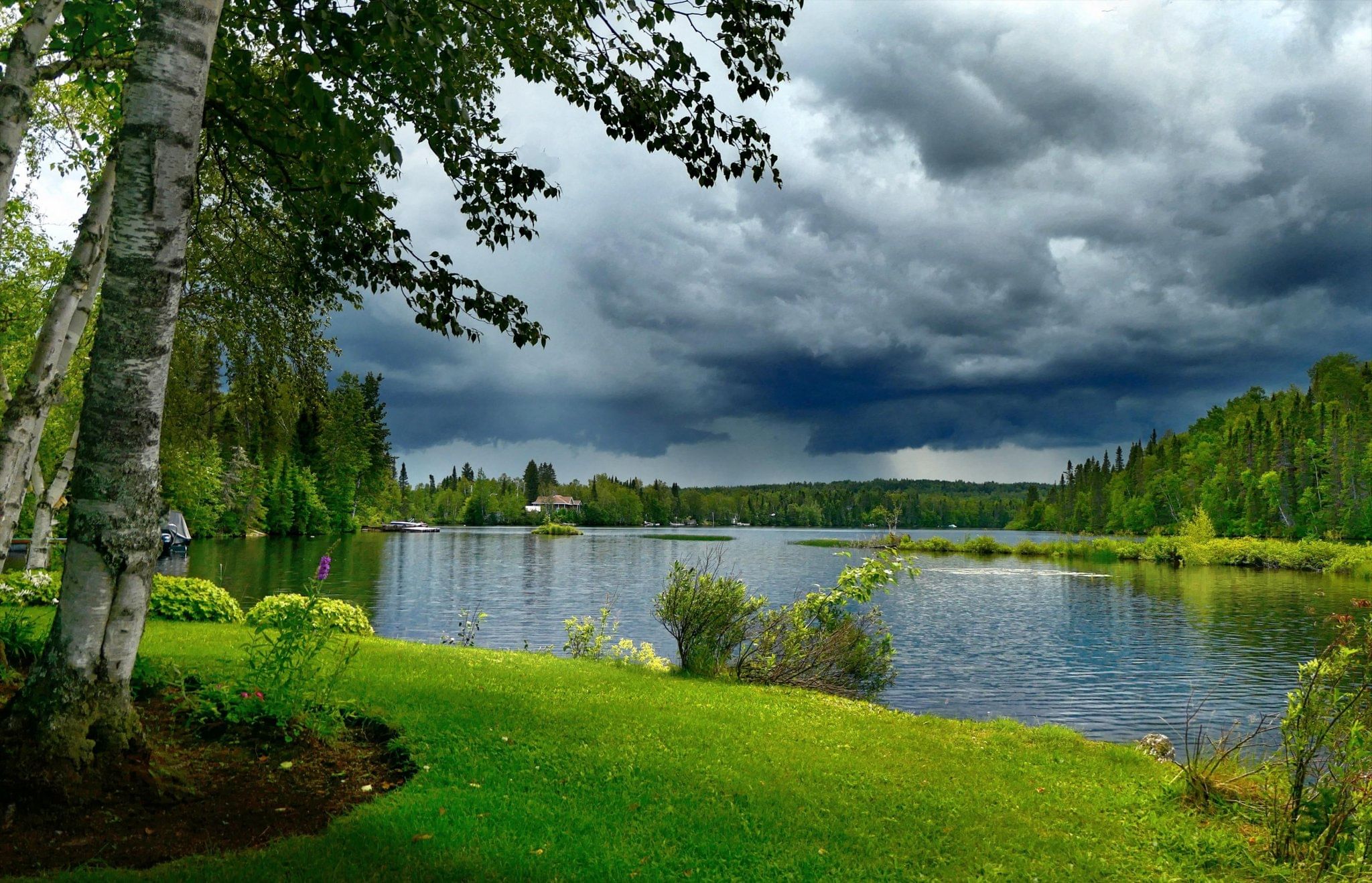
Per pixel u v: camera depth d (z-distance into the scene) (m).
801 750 6.97
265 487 70.75
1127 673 18.45
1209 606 33.03
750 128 6.98
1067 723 13.69
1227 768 7.11
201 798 4.88
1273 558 59.12
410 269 7.36
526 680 9.30
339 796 5.20
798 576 45.81
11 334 14.58
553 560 59.06
